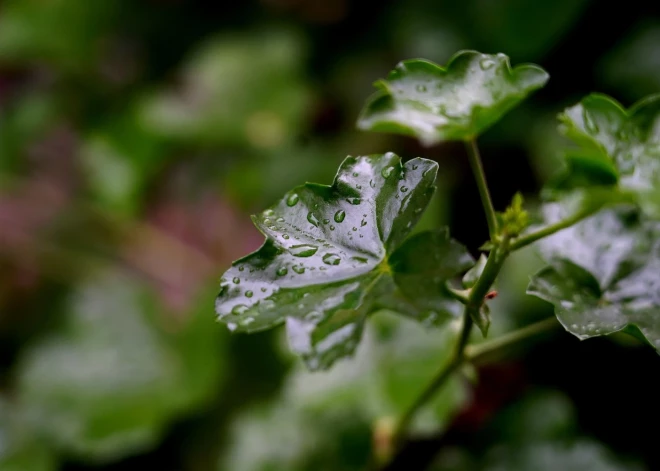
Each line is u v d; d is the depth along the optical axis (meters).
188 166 0.76
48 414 0.60
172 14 0.87
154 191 0.76
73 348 0.64
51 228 0.75
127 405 0.60
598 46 0.68
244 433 0.53
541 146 0.63
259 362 0.63
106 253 0.74
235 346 0.63
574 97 0.67
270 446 0.52
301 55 0.79
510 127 0.67
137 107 0.77
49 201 0.77
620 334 0.48
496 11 0.69
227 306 0.38
